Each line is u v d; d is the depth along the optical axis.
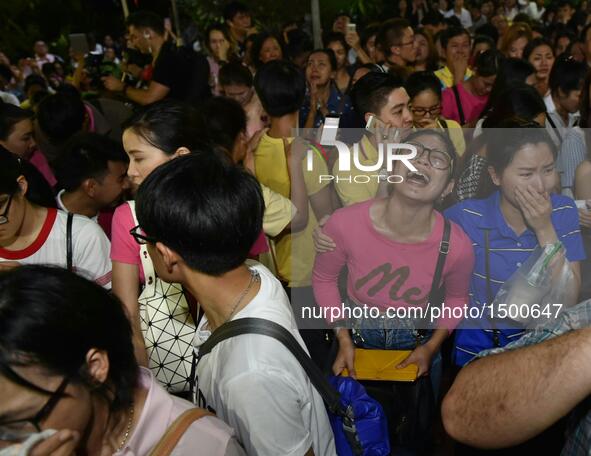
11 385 0.83
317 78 4.29
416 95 2.87
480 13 10.24
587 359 0.80
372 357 1.81
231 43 5.90
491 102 3.12
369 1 9.23
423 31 5.30
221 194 1.20
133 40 4.77
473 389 0.91
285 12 8.34
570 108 3.26
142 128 1.65
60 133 2.97
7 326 0.82
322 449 1.38
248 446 1.20
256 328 1.22
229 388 1.18
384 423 1.61
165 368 1.78
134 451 1.00
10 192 1.62
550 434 1.36
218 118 2.29
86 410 0.89
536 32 6.73
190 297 1.76
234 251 1.22
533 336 1.03
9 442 0.83
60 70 7.76
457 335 1.83
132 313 1.69
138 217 1.25
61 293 0.87
